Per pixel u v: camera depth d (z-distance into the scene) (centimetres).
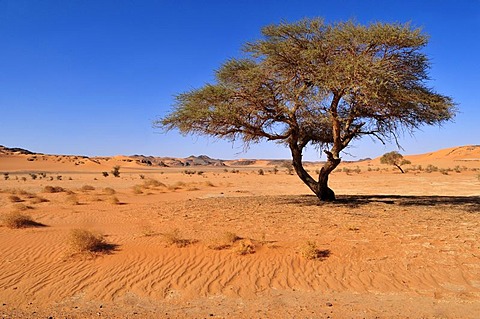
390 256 891
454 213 1441
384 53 1476
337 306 679
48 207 1923
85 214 1658
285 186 4003
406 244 962
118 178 6069
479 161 10256
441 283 762
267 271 838
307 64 1453
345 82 1383
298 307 679
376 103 1453
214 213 1558
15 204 1947
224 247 980
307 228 1173
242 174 7644
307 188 3666
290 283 784
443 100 1495
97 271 854
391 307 670
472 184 3738
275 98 1585
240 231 1167
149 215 1588
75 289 766
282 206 1739
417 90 1477
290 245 980
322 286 767
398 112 1509
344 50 1479
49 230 1262
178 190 3359
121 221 1484
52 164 11669
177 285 782
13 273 848
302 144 1934
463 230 1090
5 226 1314
